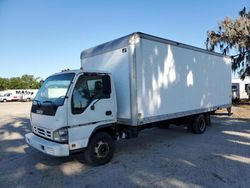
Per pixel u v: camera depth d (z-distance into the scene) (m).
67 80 5.50
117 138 6.46
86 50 7.63
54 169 5.81
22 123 14.30
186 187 4.62
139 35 6.32
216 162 6.01
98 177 5.23
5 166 6.12
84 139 5.52
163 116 7.28
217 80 10.41
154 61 6.90
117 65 6.49
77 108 5.39
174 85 7.78
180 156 6.59
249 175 5.14
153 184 4.80
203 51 9.36
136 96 6.24
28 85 81.81
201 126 9.73
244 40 23.03
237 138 8.70
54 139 5.27
